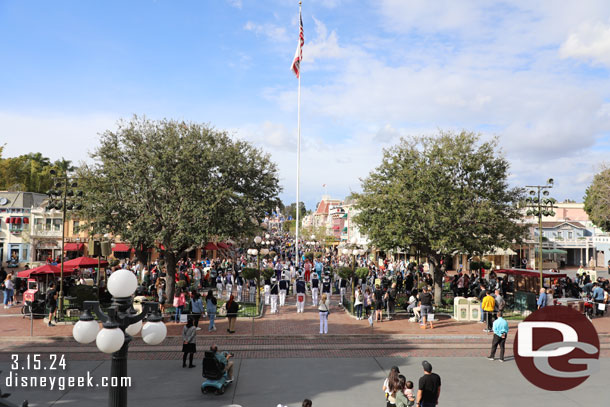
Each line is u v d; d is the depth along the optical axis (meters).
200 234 23.44
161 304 21.80
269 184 27.00
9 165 71.00
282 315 23.45
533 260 55.72
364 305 22.69
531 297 24.27
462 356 16.50
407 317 23.39
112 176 23.80
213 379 12.36
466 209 24.73
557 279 31.91
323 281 27.12
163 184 23.47
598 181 49.66
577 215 72.38
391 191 25.25
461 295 27.95
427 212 24.69
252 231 26.31
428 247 26.72
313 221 115.81
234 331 19.19
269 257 39.84
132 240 23.73
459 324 21.83
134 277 6.94
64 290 25.84
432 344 18.11
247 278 26.89
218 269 35.03
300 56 40.22
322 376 13.97
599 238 61.34
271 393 12.42
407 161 26.66
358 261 40.34
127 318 6.85
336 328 20.36
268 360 15.75
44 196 58.12
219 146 25.91
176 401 11.73
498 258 54.28
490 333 19.72
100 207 23.64
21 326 20.12
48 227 53.44
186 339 14.57
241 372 14.33
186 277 28.30
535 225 59.22
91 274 32.81
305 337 18.64
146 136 24.53
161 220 24.77
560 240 61.44
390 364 15.35
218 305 24.69
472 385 13.27
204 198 23.73
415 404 10.68
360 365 15.23
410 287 29.08
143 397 11.99
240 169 25.41
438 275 26.91
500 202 26.17
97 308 6.77
